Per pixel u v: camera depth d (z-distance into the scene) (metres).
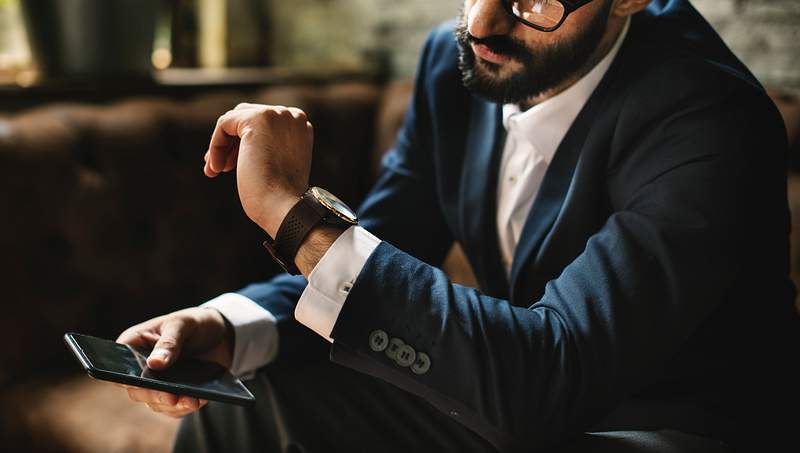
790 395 0.95
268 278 1.92
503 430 0.78
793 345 0.98
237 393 0.83
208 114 1.82
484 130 1.11
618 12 0.94
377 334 0.78
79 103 1.87
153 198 1.67
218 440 1.01
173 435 1.31
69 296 1.53
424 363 0.78
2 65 2.01
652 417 0.93
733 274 0.81
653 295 0.79
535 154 1.04
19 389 1.44
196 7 2.60
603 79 0.98
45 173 1.49
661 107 0.89
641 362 0.78
